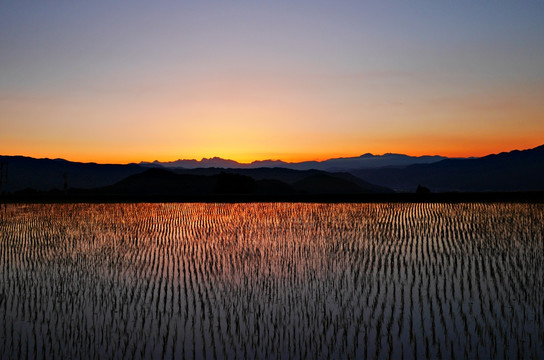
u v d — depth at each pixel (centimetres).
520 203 4025
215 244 2319
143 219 3478
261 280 1563
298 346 1020
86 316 1228
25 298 1402
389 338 1049
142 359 972
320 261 1862
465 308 1233
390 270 1684
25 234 2806
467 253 1964
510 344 1002
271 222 3169
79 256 2080
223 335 1086
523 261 1788
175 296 1391
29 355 994
